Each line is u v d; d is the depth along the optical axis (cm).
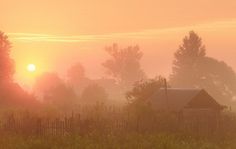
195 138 8262
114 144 7062
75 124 8750
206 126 9175
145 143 7044
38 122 8650
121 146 6950
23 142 7181
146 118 9225
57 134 8288
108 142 7300
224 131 9206
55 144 7106
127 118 9369
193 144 7169
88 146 6731
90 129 8731
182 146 6962
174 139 7619
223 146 7450
